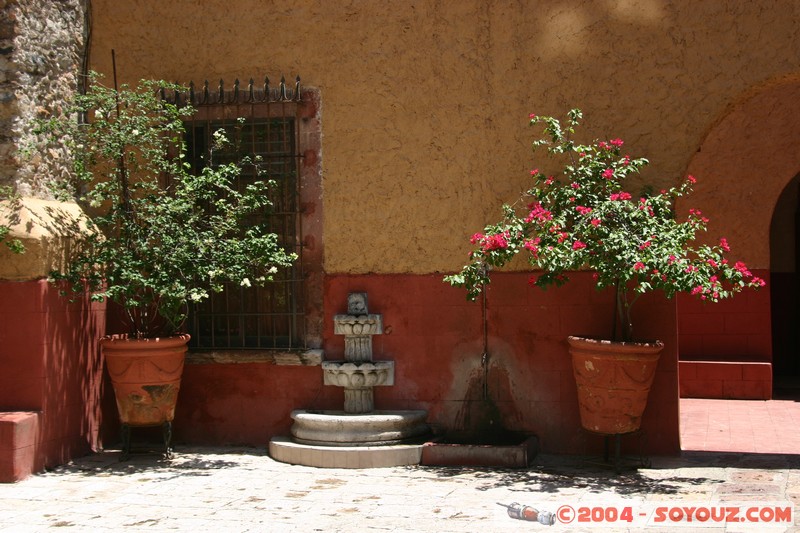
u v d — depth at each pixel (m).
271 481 6.77
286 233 8.09
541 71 7.65
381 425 7.40
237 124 8.18
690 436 8.48
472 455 7.19
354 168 7.96
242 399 8.10
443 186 7.81
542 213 6.84
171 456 7.63
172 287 7.21
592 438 7.54
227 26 8.19
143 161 8.21
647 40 7.47
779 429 8.88
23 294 7.20
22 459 6.85
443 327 7.80
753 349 11.51
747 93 7.32
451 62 7.79
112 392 8.27
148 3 8.30
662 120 7.44
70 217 7.77
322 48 8.02
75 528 5.57
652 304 7.44
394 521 5.62
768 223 11.48
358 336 7.83
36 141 7.59
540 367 7.64
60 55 7.98
